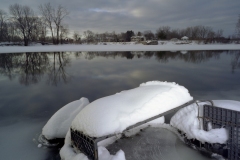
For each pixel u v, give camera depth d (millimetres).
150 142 3762
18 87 11008
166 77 12820
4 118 6262
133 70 15953
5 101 8219
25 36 40469
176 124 4172
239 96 8211
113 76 13562
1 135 4965
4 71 17266
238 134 3170
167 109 3506
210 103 3910
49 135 4379
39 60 24141
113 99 3447
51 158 3881
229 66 18078
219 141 3340
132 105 3309
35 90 10172
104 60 23219
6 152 4125
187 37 54281
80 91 9766
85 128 2916
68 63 21031
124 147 3590
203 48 34531
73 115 4695
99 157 2816
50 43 46281
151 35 59719
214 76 13125
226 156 3287
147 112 3244
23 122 5895
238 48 33312
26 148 4285
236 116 3170
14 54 29453
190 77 12781
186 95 4039
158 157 3303
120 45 45750
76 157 2926
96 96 8781
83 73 15109
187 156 3338
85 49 34406
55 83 11953
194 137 3625
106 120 2842
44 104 7770
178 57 25906
